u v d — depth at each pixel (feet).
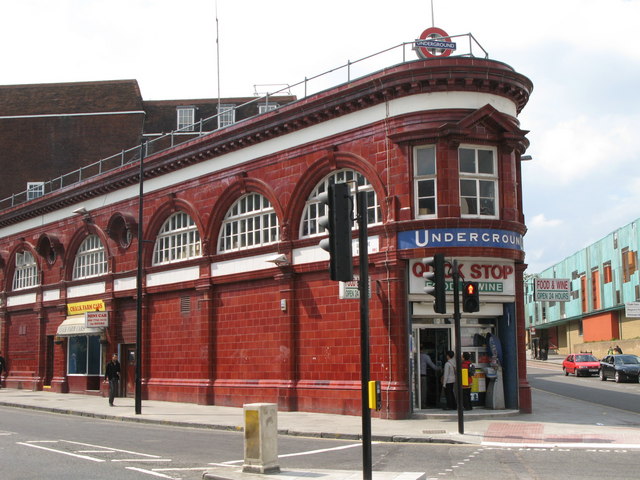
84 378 118.32
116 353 110.73
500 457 46.75
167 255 102.78
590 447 51.06
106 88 167.84
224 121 163.73
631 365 133.59
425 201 70.95
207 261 93.25
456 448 51.60
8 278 142.41
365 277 34.83
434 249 69.00
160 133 163.94
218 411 83.82
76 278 123.75
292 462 45.55
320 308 78.64
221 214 93.15
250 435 38.81
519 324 73.72
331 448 53.01
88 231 119.55
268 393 82.94
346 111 76.89
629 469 41.39
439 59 70.28
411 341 70.54
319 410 76.95
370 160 74.18
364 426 34.04
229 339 90.33
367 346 34.42
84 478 39.19
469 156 71.87
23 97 167.43
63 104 165.78
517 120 75.77
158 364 101.96
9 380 138.00
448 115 70.23
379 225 72.08
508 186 72.13
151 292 103.09
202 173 95.86
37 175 161.48
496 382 72.43
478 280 70.64
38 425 71.87
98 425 72.64
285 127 83.35
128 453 49.96
